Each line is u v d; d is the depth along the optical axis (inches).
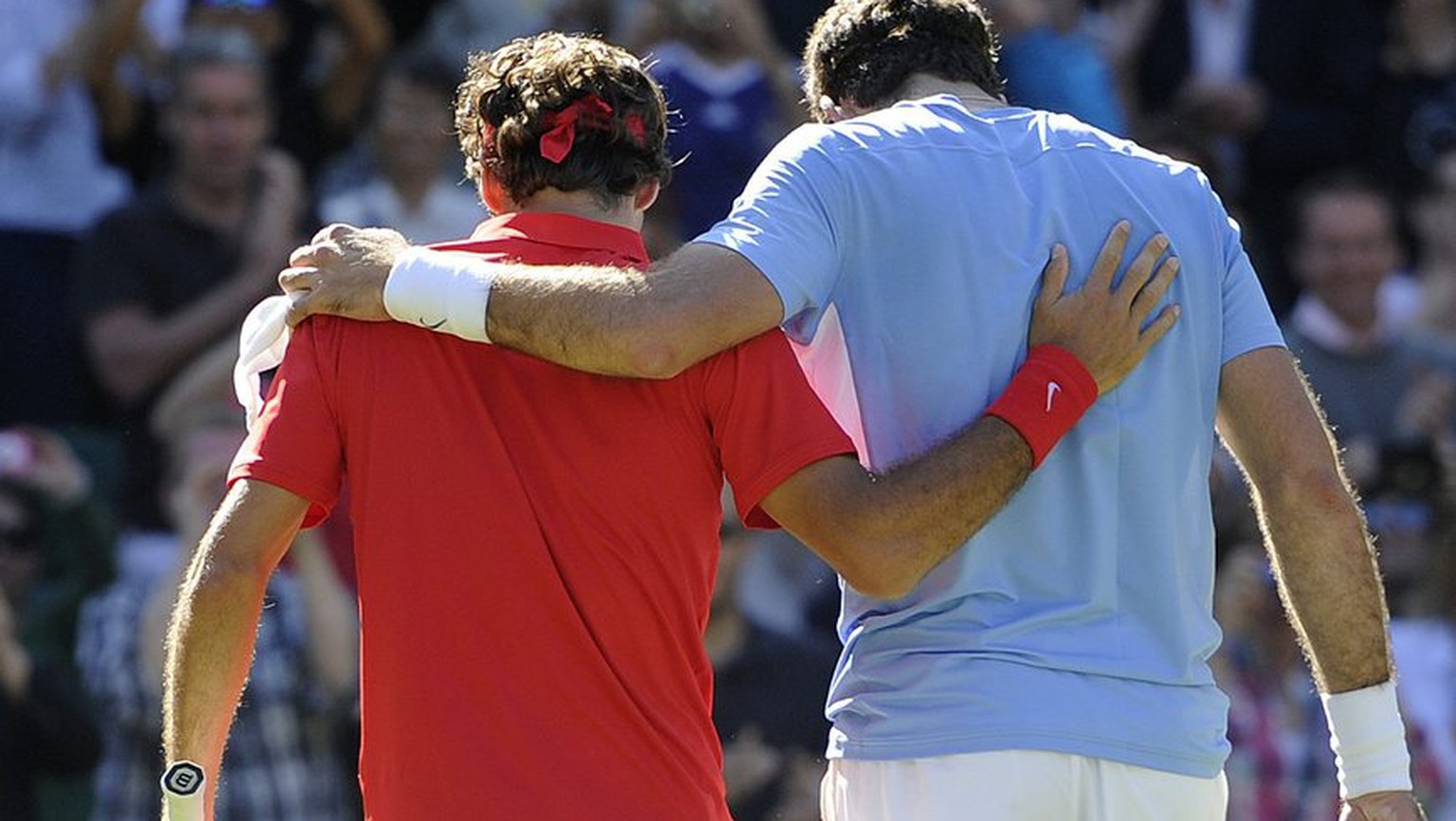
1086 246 477.1
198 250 1056.2
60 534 985.5
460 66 1170.6
